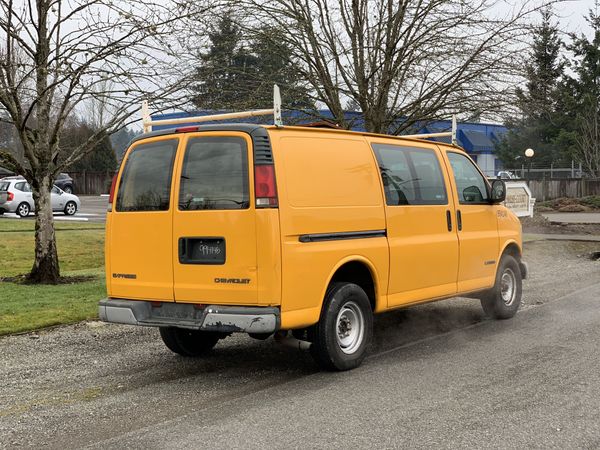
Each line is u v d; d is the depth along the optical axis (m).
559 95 14.84
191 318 6.05
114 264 6.49
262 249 5.66
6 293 10.43
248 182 5.75
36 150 11.58
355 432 4.64
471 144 43.50
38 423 4.99
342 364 6.27
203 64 12.27
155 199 6.23
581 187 39.97
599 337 7.57
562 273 13.17
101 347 7.45
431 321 8.78
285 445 4.43
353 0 12.77
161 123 7.27
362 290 6.50
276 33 12.60
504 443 4.41
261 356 7.07
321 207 6.11
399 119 13.46
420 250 7.20
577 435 4.55
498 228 8.63
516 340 7.52
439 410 5.09
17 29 10.74
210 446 4.44
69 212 30.52
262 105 12.70
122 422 4.98
